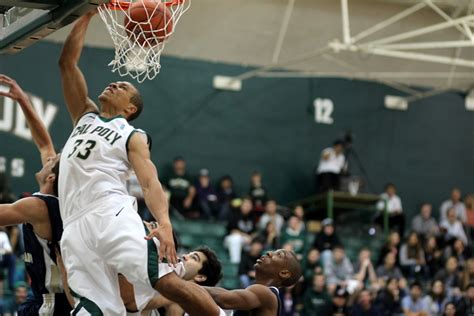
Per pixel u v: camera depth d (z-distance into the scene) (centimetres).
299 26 2175
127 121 555
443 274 1762
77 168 518
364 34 1908
